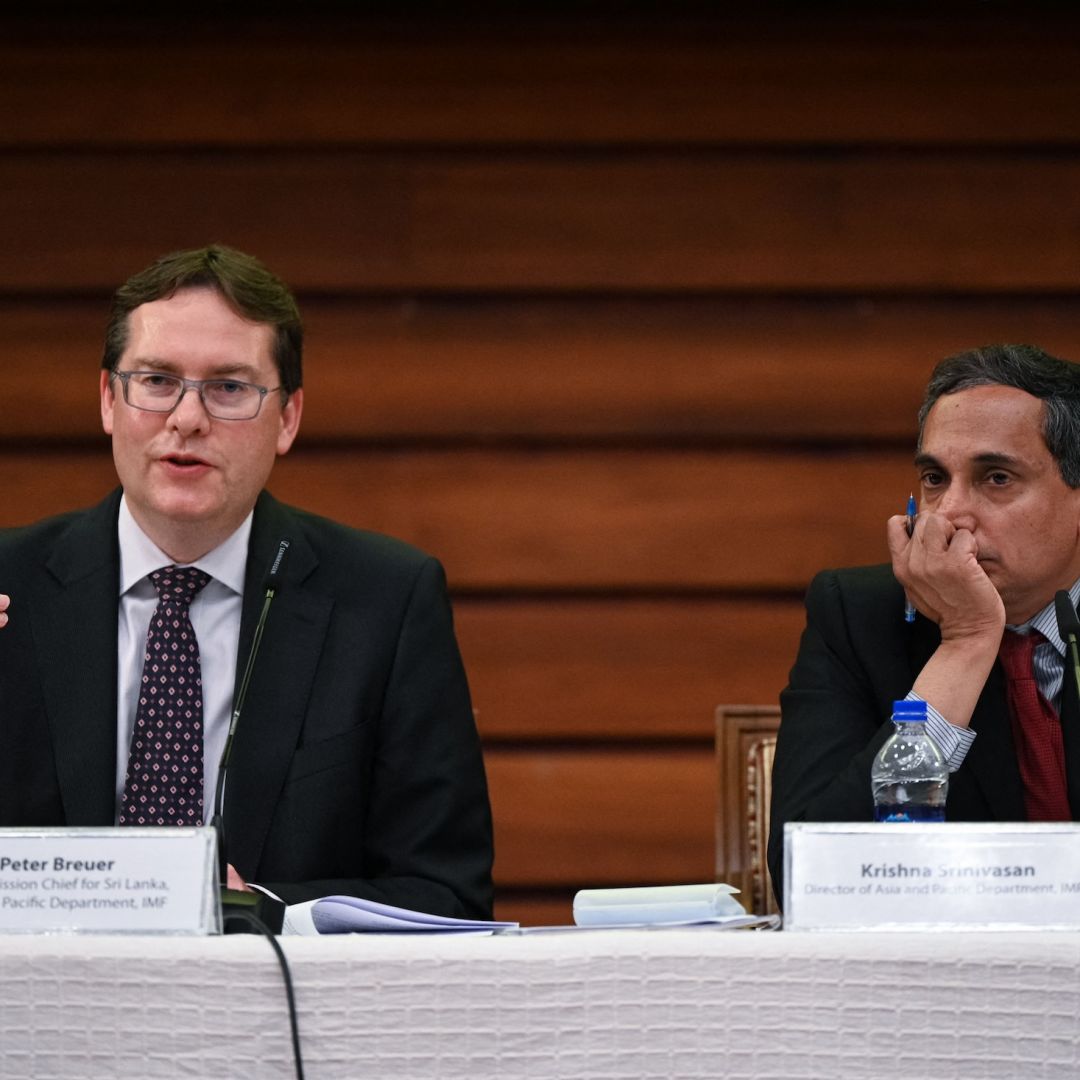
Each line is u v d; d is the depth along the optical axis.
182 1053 4.50
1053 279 13.58
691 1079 4.50
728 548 13.56
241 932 5.29
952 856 4.85
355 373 13.60
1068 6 13.60
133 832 4.93
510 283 13.58
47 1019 4.52
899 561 7.61
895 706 6.39
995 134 13.62
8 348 13.59
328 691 8.07
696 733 13.44
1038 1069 4.52
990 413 7.59
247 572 8.23
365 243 13.62
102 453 13.61
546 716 13.47
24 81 13.59
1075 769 7.61
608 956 4.53
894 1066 4.52
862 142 13.62
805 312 13.66
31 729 7.83
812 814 7.19
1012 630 7.88
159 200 13.59
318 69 13.63
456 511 13.58
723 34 13.65
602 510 13.59
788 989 4.53
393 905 7.57
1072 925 4.78
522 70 13.66
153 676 7.90
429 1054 4.49
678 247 13.61
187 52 13.62
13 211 13.58
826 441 13.64
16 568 8.20
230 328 7.88
